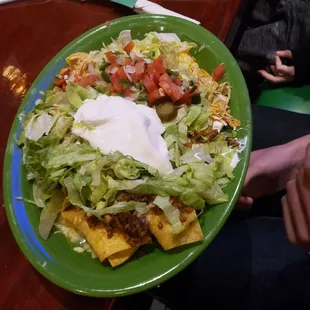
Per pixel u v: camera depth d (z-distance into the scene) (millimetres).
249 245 394
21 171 329
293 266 382
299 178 333
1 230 339
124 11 426
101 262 299
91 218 297
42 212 314
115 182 294
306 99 479
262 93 498
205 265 386
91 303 302
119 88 347
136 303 413
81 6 437
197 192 293
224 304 379
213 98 351
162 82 339
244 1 426
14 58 423
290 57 510
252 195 407
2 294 313
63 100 349
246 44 527
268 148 409
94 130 317
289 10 500
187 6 417
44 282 313
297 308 369
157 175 295
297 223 331
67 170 309
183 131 331
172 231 282
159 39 377
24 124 341
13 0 448
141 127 304
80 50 384
